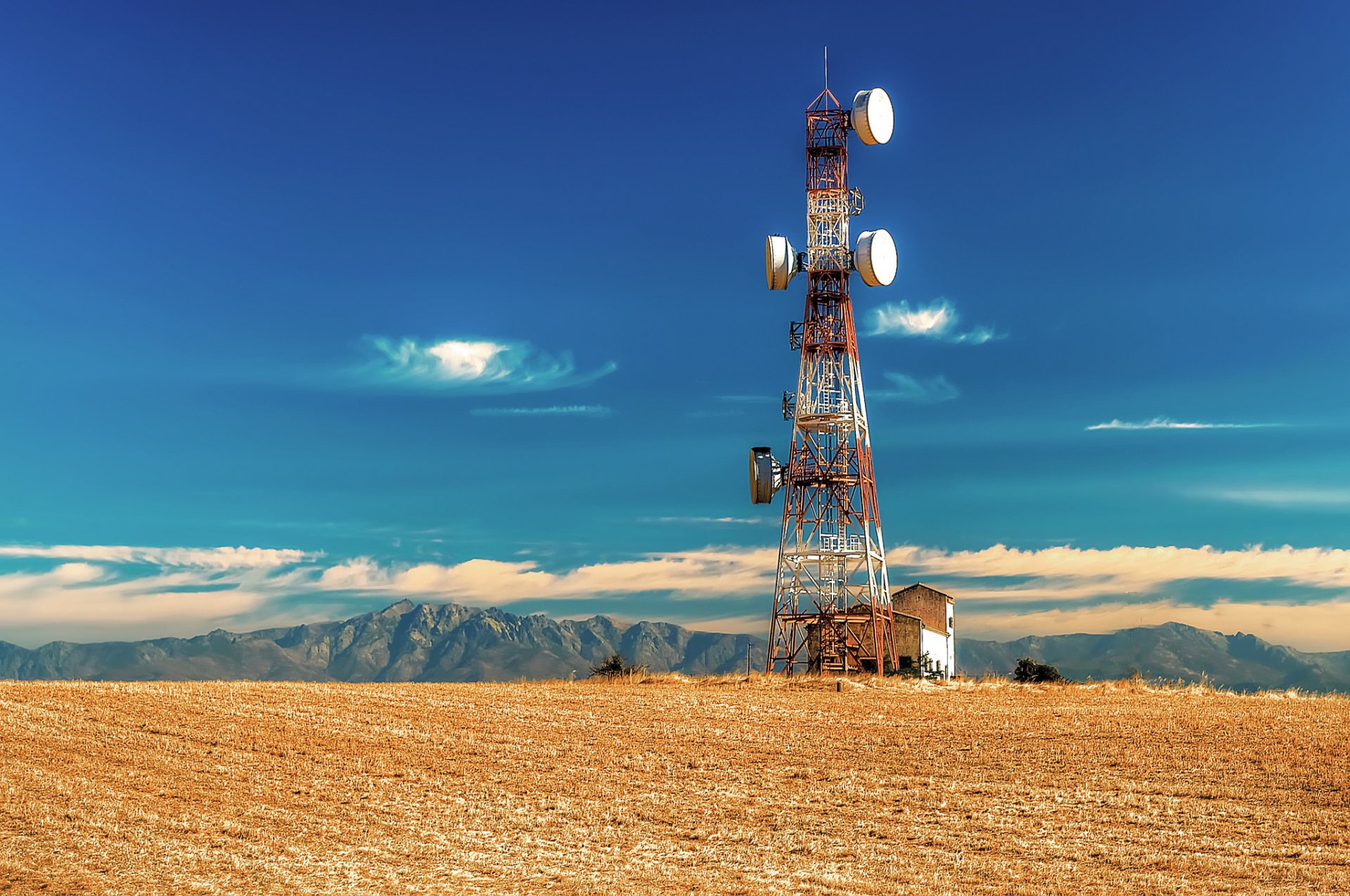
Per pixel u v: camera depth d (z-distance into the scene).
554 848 35.03
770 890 30.39
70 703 53.38
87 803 38.72
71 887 31.06
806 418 93.44
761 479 94.00
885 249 93.56
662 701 61.78
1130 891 29.56
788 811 38.94
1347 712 55.53
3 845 34.28
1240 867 31.23
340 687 64.44
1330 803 37.19
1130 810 37.50
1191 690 69.12
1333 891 29.28
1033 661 92.38
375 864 33.31
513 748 48.59
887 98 95.75
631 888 30.89
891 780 42.72
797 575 93.19
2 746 45.50
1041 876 31.08
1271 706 59.03
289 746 47.59
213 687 60.91
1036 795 39.78
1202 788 39.69
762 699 63.50
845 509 93.19
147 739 47.69
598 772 44.69
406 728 51.91
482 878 31.95
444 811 39.19
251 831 36.41
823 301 95.44
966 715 56.41
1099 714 55.50
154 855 33.88
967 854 33.50
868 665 90.00
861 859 33.25
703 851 34.41
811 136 96.88
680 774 44.25
